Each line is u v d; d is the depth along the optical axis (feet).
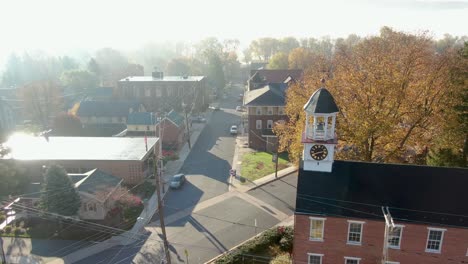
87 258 118.32
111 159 174.50
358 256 98.02
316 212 96.94
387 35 236.63
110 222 140.46
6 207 138.21
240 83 605.31
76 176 152.35
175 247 123.24
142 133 249.34
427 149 157.07
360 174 101.81
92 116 296.51
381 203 96.17
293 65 487.20
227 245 124.06
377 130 121.60
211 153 231.30
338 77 141.69
